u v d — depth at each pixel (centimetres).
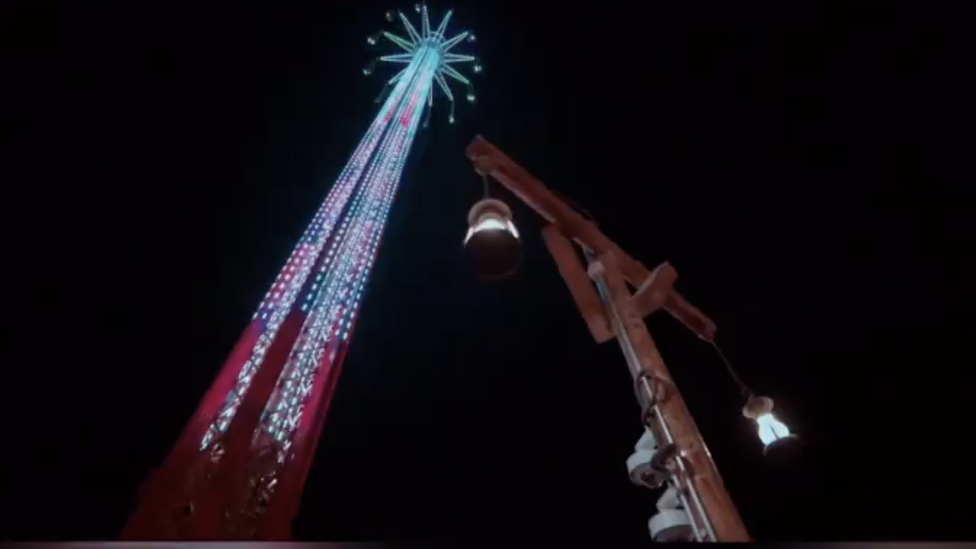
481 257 542
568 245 651
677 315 669
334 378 1515
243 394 1134
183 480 841
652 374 518
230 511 857
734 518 425
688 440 470
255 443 1032
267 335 1407
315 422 1281
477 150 664
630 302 600
